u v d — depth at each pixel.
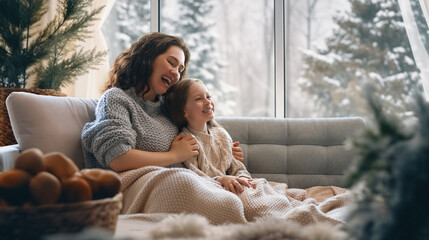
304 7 2.86
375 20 2.82
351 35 2.83
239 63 2.89
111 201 0.68
